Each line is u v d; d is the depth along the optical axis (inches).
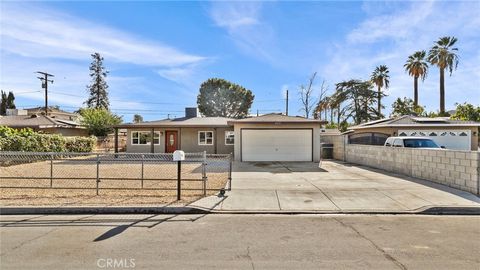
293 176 499.2
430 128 780.6
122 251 182.5
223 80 2075.5
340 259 169.9
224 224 244.1
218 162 759.7
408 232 221.5
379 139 825.5
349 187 392.5
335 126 1680.6
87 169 607.8
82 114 1382.9
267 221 253.3
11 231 222.4
